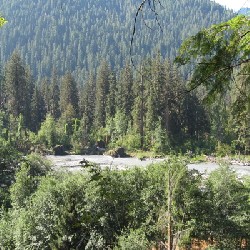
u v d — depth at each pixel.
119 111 87.06
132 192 26.23
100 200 23.95
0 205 36.91
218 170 30.61
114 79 98.38
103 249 23.58
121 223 25.20
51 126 83.06
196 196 26.66
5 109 102.88
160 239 24.06
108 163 65.44
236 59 5.00
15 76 95.56
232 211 28.19
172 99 78.31
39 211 27.06
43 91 117.81
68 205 25.20
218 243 27.73
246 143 49.25
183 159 29.30
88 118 101.81
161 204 25.94
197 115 82.12
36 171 42.56
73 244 25.11
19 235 26.38
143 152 76.81
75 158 72.25
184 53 5.04
